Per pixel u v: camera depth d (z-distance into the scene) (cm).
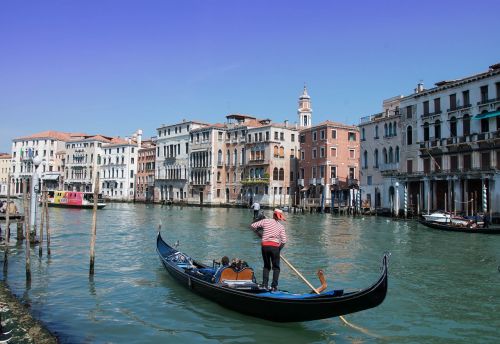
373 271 1455
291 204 6256
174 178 8131
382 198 4841
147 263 1551
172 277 1286
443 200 4159
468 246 2125
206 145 7438
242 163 6944
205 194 7431
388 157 4841
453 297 1124
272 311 871
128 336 831
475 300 1097
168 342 804
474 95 3862
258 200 6581
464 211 3781
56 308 998
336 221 3884
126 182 9094
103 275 1338
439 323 921
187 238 2425
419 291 1184
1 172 10931
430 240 2380
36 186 2084
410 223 3619
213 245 2122
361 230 2981
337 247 2066
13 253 1731
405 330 877
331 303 794
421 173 4156
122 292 1134
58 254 1725
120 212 5197
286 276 1341
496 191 3550
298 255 1805
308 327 880
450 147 4038
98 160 9594
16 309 982
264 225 970
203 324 893
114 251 1847
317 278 1331
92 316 945
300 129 6712
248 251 1920
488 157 3719
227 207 6988
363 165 5209
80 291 1145
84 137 9988
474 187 3888
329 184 5706
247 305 911
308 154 6106
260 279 1289
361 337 837
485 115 3672
